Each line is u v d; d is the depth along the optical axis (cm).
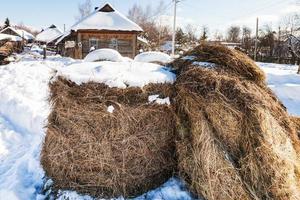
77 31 2284
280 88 1019
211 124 301
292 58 3503
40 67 1179
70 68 340
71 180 321
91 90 313
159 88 320
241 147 295
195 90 311
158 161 327
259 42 4178
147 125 319
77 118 316
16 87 848
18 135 557
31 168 393
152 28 4822
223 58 341
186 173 324
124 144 315
